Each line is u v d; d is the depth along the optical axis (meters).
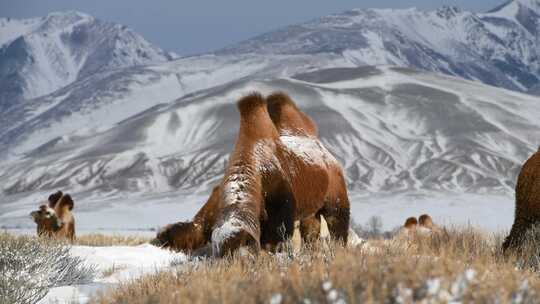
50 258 39.47
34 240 42.03
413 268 20.16
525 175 39.97
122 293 26.33
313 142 40.94
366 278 19.27
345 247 31.28
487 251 37.09
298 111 41.97
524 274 25.25
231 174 32.62
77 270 40.25
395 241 37.53
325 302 17.45
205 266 28.05
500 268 26.78
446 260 21.81
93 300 25.95
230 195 31.31
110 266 45.78
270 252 30.69
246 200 31.20
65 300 30.33
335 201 41.81
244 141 34.47
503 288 17.97
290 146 37.94
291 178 36.12
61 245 42.69
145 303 22.47
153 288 25.95
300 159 37.69
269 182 33.94
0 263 37.84
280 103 40.97
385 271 19.61
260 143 34.59
